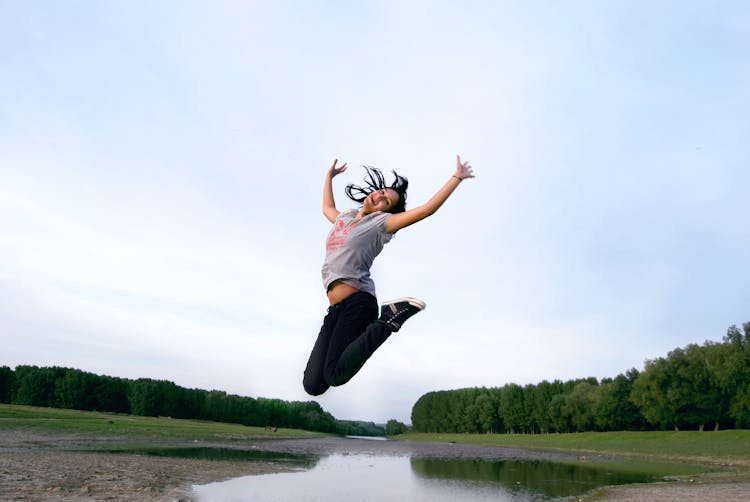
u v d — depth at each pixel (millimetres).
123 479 16172
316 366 3139
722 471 30750
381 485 20781
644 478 25922
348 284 3191
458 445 77188
